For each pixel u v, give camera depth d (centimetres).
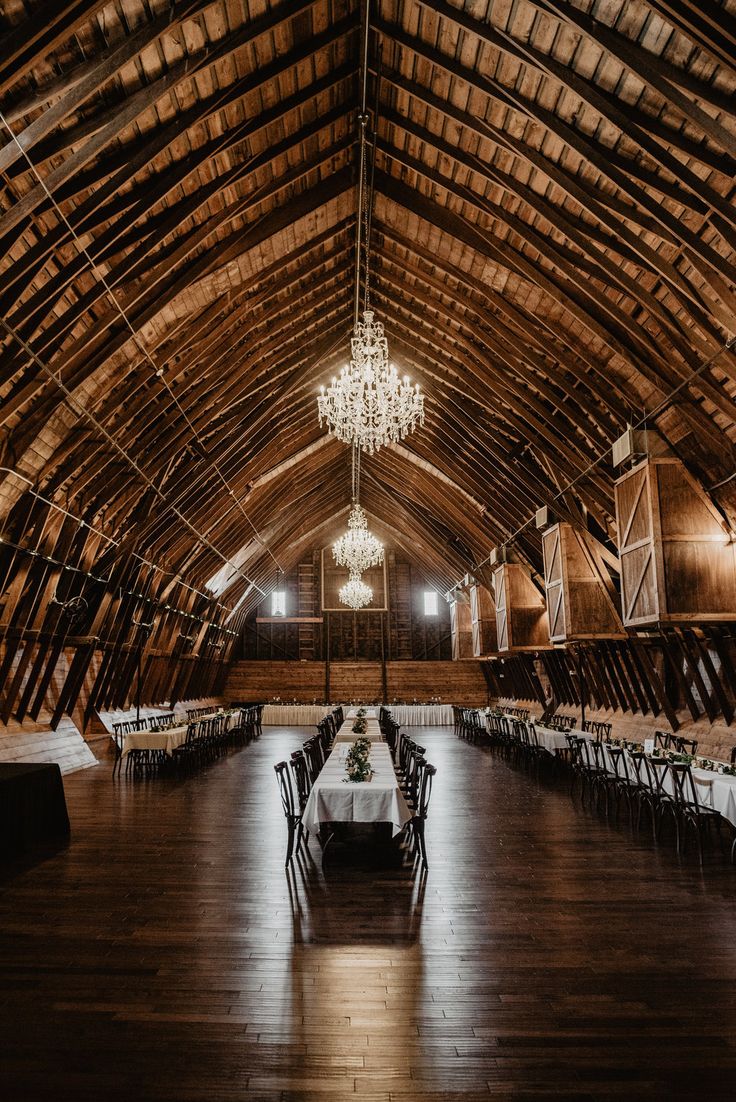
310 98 771
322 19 694
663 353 845
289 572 2959
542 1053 339
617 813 922
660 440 935
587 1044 347
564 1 591
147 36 576
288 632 2942
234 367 1196
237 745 1833
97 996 397
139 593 1533
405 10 691
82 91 586
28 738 1233
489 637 2061
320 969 432
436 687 2864
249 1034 356
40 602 1132
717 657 1098
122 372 967
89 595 1341
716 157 629
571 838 779
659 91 583
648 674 1263
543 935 487
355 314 1299
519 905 552
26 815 739
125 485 1191
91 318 880
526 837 785
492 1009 382
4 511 956
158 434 1139
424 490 1989
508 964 439
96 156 698
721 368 770
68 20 536
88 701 1571
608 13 580
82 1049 342
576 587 1266
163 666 1983
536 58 648
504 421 1322
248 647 2933
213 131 751
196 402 1174
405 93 802
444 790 1107
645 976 421
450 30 688
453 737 2055
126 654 1633
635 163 698
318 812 664
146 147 694
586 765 1054
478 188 879
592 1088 312
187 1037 354
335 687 2861
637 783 908
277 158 842
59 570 1145
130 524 1339
